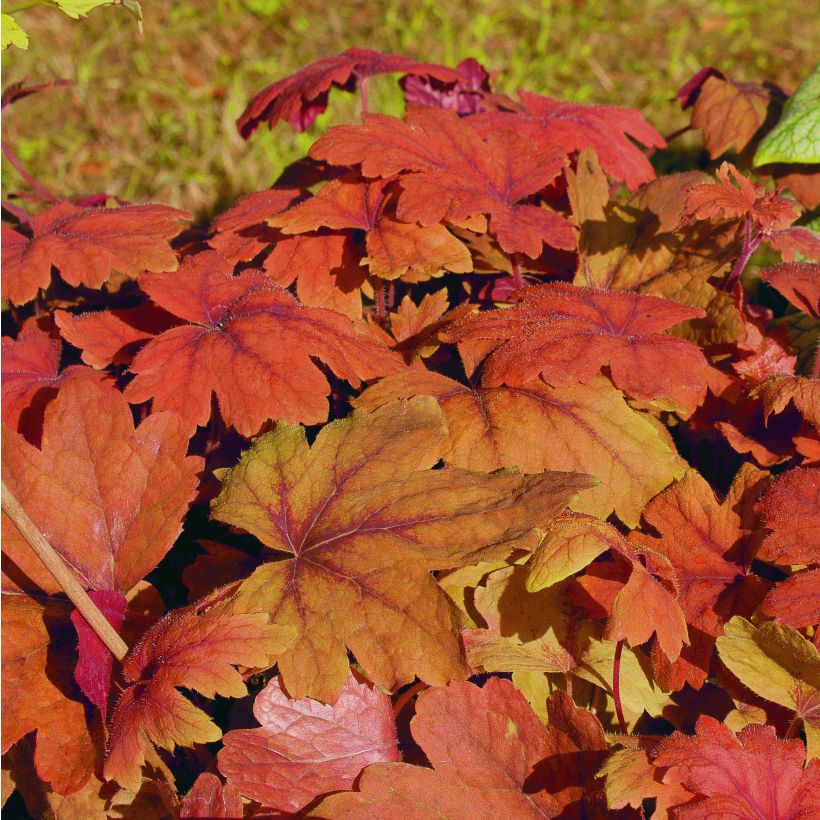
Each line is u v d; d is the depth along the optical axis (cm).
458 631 68
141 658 70
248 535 84
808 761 68
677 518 74
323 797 70
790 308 93
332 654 69
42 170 163
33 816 75
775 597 71
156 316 80
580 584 74
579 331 76
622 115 91
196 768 76
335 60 90
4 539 73
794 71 187
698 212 77
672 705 75
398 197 81
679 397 75
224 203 152
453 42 193
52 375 80
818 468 74
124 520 73
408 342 81
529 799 70
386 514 71
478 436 75
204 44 196
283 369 74
